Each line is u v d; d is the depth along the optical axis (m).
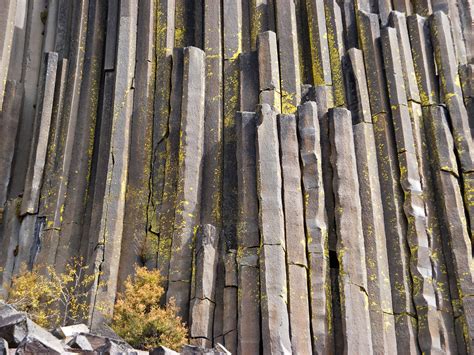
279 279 14.14
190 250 15.10
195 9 18.62
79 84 18.00
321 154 15.97
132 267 15.41
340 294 14.38
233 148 16.42
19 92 18.55
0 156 17.77
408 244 15.39
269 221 14.68
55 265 15.87
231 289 14.40
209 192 15.93
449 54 17.48
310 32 18.12
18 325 10.46
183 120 16.45
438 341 14.52
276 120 15.91
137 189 16.28
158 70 17.66
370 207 15.50
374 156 16.27
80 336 11.06
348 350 13.85
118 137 16.73
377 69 17.22
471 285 14.95
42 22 19.97
